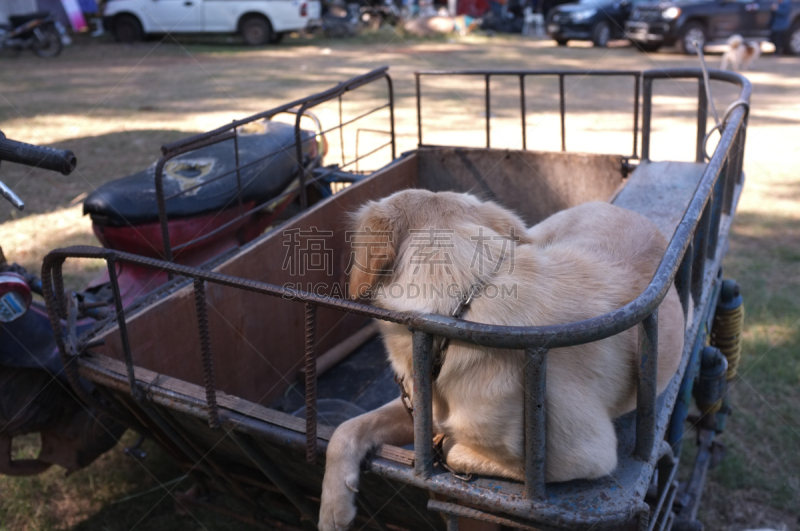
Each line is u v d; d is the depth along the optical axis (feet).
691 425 10.61
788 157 26.55
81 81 42.52
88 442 8.87
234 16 58.70
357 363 11.96
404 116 32.32
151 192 10.98
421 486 5.67
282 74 43.98
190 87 40.04
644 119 12.73
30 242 18.30
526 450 5.08
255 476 8.04
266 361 10.11
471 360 5.66
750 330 14.55
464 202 6.72
